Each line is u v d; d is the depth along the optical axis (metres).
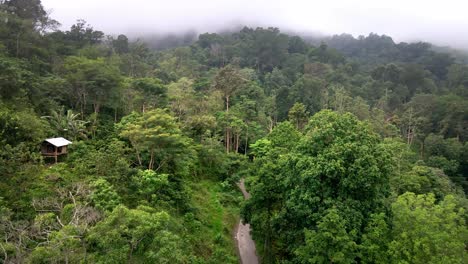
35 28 47.72
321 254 16.56
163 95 43.00
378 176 17.39
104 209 16.56
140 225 12.90
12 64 30.31
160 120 26.27
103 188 18.94
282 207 23.92
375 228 16.27
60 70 39.97
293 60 103.31
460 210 16.70
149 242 13.27
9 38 39.31
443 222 15.96
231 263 24.23
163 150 25.98
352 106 64.44
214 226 29.34
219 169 39.81
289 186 21.41
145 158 26.64
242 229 31.52
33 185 19.66
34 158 21.45
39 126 25.61
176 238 13.91
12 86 27.91
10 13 43.47
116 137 29.06
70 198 17.97
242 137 49.84
